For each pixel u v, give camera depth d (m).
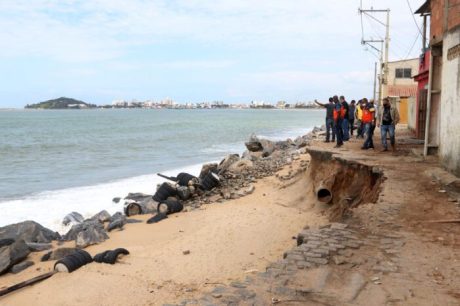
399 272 5.98
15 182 23.44
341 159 14.59
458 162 11.04
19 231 13.52
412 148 17.42
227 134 60.69
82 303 8.83
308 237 7.40
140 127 80.19
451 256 6.51
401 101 38.59
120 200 19.02
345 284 5.65
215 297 5.41
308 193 15.85
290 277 5.84
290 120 121.12
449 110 11.84
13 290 9.77
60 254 12.02
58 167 29.25
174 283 9.44
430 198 9.64
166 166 29.28
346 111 22.31
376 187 11.69
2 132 68.50
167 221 15.05
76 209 17.56
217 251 11.36
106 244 12.68
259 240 12.12
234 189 18.47
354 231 7.73
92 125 90.19
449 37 11.97
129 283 9.57
